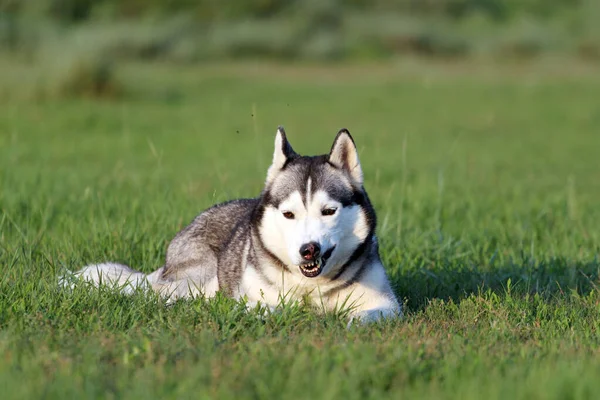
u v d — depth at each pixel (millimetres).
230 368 6797
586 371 6500
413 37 82000
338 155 9031
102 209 13812
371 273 9242
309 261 8500
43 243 11945
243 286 9422
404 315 9297
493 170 25625
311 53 77312
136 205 14148
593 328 8766
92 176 20406
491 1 98375
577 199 18953
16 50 60281
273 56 77438
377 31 82750
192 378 6406
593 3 94000
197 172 22938
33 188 17078
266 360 6996
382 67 73438
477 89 56188
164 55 72688
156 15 84562
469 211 16203
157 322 8453
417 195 18000
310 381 6363
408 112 44438
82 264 10992
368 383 6602
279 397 6215
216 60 74812
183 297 9422
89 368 6715
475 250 12867
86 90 43344
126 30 74375
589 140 35312
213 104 45094
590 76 66875
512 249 12992
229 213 10883
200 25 82375
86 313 8562
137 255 11867
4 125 32375
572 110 46062
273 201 8977
